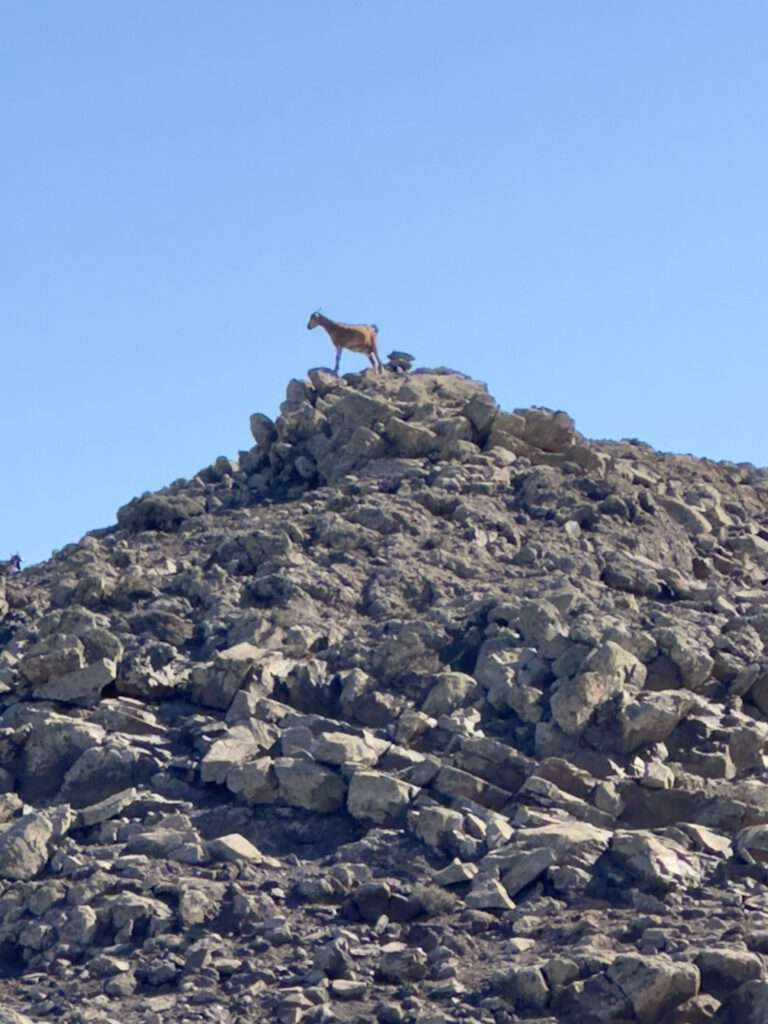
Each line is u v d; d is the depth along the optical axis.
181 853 54.34
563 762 56.22
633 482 75.69
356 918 51.81
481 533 69.31
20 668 61.34
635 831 53.94
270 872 53.84
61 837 55.69
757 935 49.12
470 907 51.59
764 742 58.22
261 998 48.78
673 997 47.47
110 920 52.19
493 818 54.38
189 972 50.03
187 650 62.97
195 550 70.69
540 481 73.12
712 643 62.22
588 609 63.03
